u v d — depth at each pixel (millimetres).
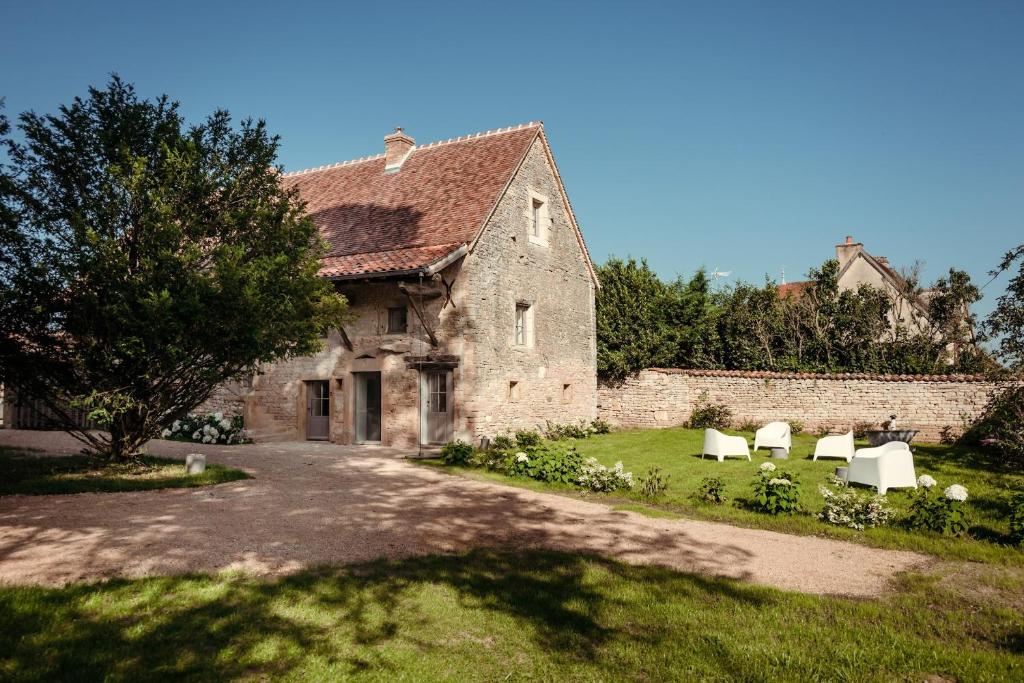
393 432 16078
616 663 4625
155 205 9438
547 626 5191
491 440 15781
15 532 6906
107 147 9945
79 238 9070
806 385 19344
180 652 4504
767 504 8906
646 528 8195
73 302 9547
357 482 10750
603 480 10445
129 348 9328
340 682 4262
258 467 12000
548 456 11641
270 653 4574
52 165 9703
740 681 4398
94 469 10711
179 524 7441
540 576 6285
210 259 10508
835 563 6875
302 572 6082
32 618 4801
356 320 16828
